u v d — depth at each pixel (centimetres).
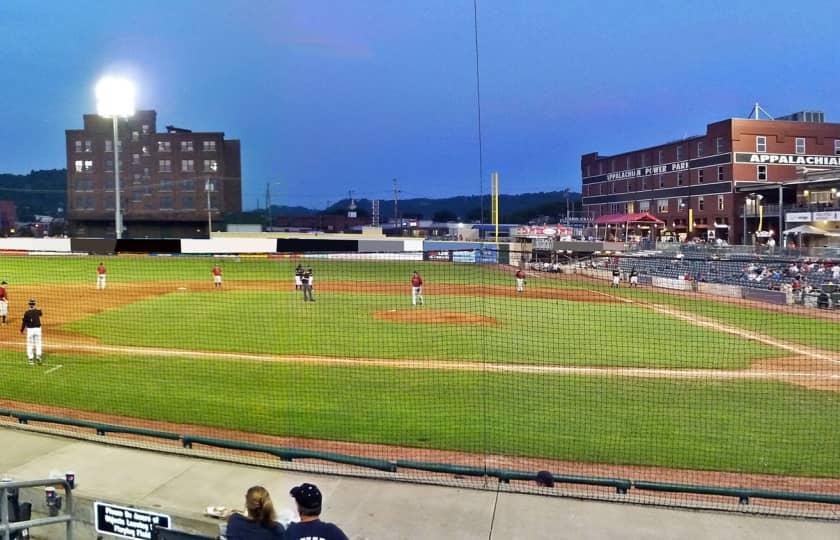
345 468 837
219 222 7688
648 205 6122
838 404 1198
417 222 11200
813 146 5053
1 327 2058
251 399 1203
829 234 3922
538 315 2427
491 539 621
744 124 4978
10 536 627
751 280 3275
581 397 1236
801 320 2409
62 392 1248
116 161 4025
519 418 1095
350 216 11212
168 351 1661
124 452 870
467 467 795
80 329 2000
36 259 4912
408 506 699
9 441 911
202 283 3497
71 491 651
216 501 710
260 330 2000
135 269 4288
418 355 1634
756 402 1209
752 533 635
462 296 3045
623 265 4203
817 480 830
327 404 1173
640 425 1059
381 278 3906
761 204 4775
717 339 1950
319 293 3112
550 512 684
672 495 767
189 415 1100
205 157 7600
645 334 2023
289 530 473
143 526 666
